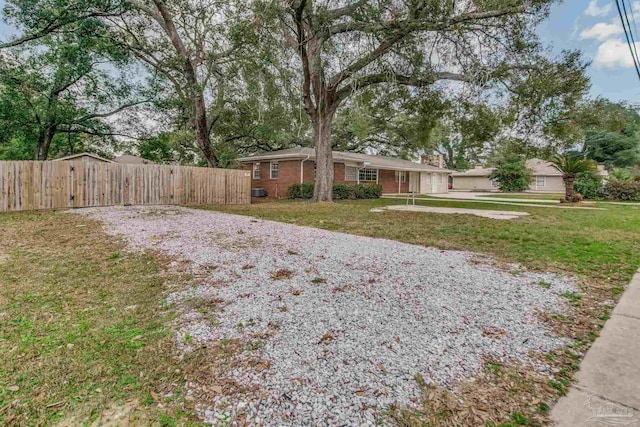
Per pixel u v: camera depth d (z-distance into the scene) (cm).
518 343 241
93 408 176
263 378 202
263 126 1588
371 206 1305
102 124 1631
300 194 1698
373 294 326
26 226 684
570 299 321
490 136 1245
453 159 4350
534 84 938
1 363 214
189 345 239
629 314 288
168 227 688
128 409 176
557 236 642
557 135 1111
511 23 916
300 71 1203
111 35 1312
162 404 180
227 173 1365
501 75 968
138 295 330
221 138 2114
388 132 2645
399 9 870
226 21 1136
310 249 504
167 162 2180
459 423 167
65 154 2045
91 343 241
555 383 196
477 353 228
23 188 948
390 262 437
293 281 362
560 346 237
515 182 3081
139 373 207
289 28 1045
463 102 1138
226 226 710
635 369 208
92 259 449
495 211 1138
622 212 1121
